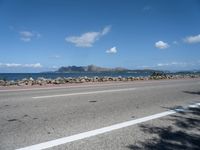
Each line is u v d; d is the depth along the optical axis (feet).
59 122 17.74
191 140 13.82
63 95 34.45
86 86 53.93
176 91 42.91
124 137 14.24
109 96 33.71
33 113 20.95
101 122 17.87
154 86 55.06
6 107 24.08
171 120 18.85
